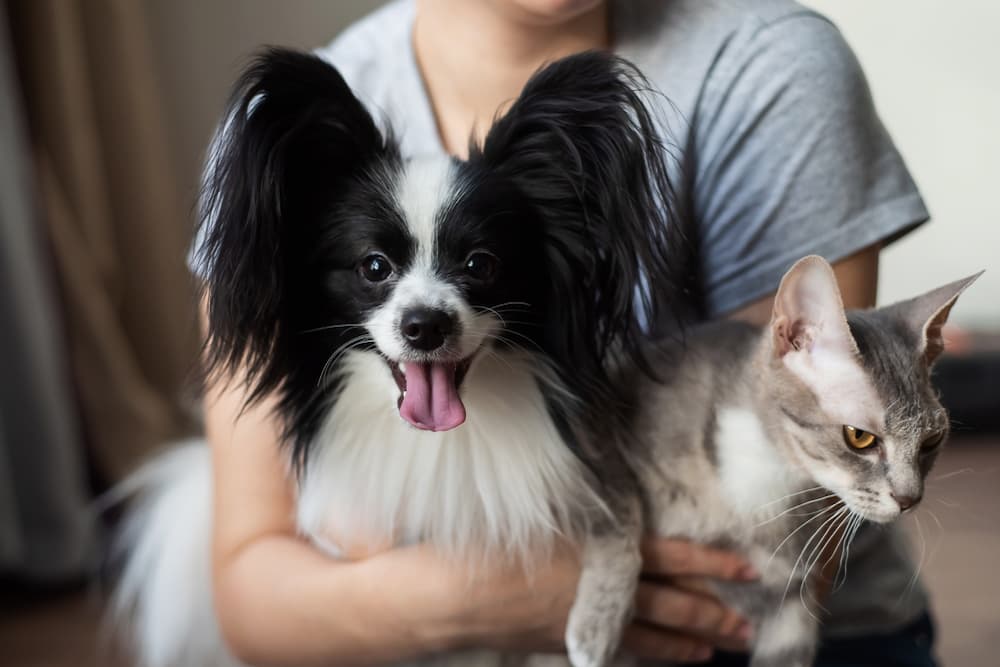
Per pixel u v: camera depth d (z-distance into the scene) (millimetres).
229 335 1309
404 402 1247
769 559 1357
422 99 1573
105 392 3018
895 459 1237
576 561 1357
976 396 3453
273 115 1255
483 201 1278
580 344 1355
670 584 1399
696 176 1470
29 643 2514
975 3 3758
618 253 1291
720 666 1537
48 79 2953
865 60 3891
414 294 1242
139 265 3289
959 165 3914
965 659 2320
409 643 1381
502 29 1504
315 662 1439
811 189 1434
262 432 1532
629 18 1549
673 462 1359
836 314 1242
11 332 2648
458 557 1369
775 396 1310
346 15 3553
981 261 3971
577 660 1309
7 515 2691
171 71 3523
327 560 1471
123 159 3219
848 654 1509
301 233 1316
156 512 1860
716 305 1514
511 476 1367
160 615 1806
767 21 1480
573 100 1277
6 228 2611
